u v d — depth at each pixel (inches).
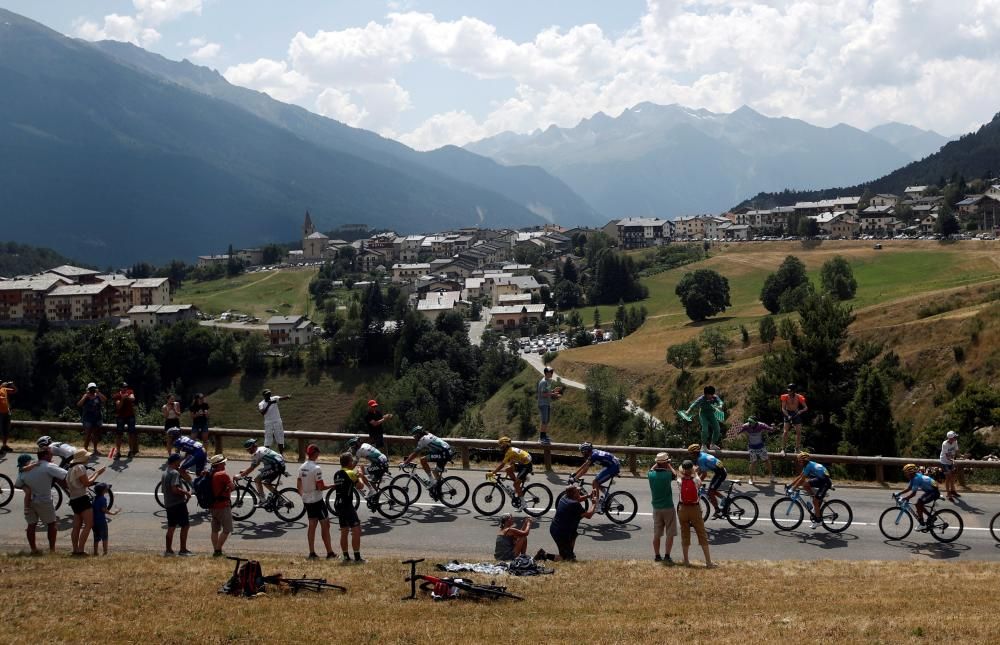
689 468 902.4
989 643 638.5
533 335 7829.7
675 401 3816.4
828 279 5787.4
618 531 1043.9
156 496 1093.1
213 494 880.9
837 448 1812.3
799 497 1056.8
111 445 1451.8
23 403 5625.0
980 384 2287.2
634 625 682.2
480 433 4301.2
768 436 1903.3
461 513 1094.4
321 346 6894.7
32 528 884.0
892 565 914.1
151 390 6210.6
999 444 2010.3
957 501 1196.5
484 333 7278.5
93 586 765.9
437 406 5447.8
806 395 1905.8
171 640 637.3
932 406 2881.4
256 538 990.4
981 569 900.0
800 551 984.9
